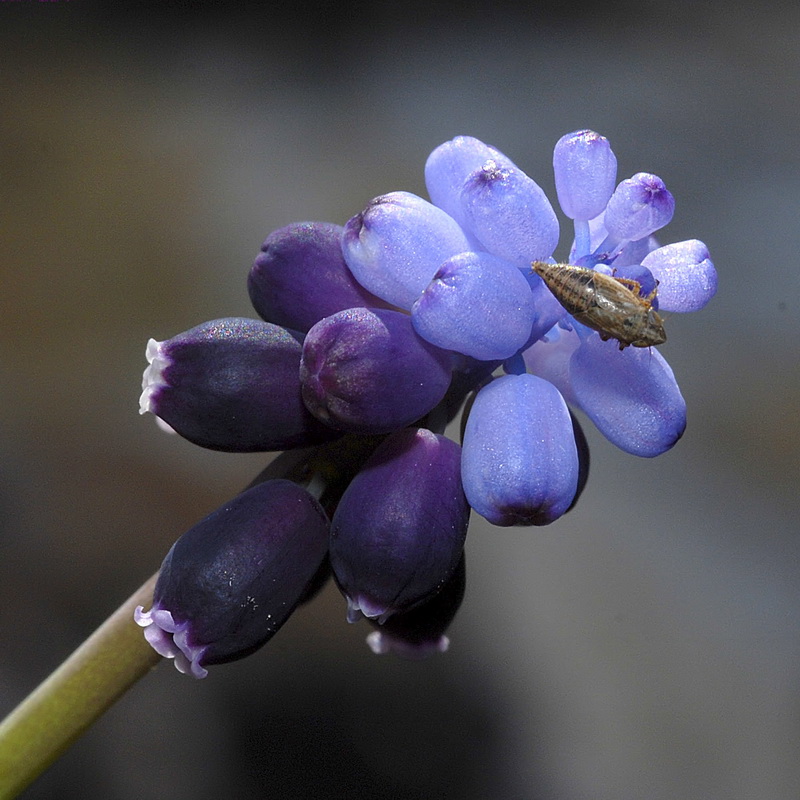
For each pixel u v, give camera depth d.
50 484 0.26
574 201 0.11
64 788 0.20
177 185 0.37
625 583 0.25
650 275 0.11
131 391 0.29
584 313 0.11
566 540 0.26
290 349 0.11
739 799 0.21
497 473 0.11
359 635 0.23
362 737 0.22
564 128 0.39
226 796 0.20
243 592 0.11
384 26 0.46
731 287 0.31
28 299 0.32
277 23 0.46
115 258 0.34
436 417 0.11
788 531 0.26
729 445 0.28
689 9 0.46
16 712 0.11
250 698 0.22
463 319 0.11
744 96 0.40
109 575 0.24
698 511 0.27
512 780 0.21
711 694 0.23
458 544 0.11
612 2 0.46
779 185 0.35
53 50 0.44
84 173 0.37
